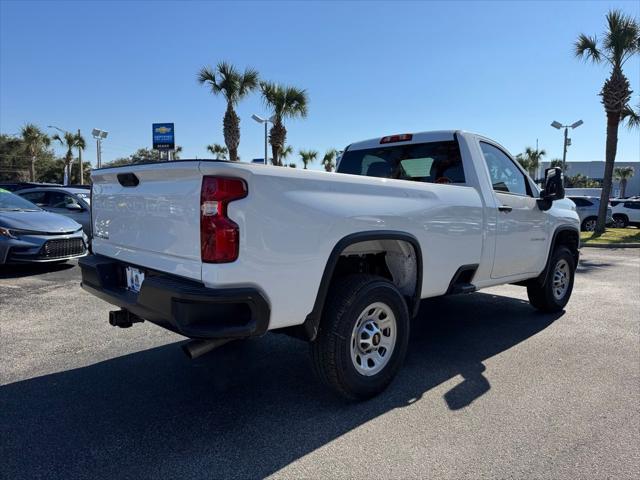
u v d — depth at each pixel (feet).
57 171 209.56
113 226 12.04
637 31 57.47
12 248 25.90
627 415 10.97
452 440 9.84
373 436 9.99
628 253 45.52
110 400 11.62
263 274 9.28
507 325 18.35
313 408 11.26
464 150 15.25
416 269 12.57
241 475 8.63
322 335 10.79
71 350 15.12
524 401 11.68
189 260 9.36
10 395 11.86
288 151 132.67
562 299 20.29
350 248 11.80
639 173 253.03
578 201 75.00
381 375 11.76
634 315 20.01
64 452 9.32
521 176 17.70
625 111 63.87
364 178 11.23
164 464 8.95
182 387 12.41
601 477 8.61
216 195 8.82
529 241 17.13
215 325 8.98
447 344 16.02
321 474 8.68
